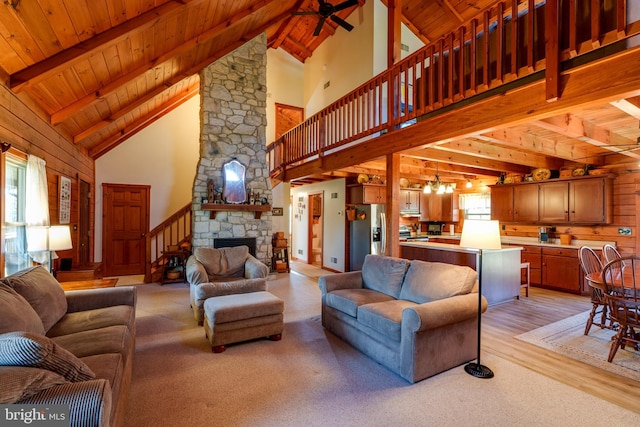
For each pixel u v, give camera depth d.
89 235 6.18
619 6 2.04
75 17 2.70
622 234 5.18
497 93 2.85
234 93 6.43
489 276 4.52
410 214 7.56
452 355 2.66
